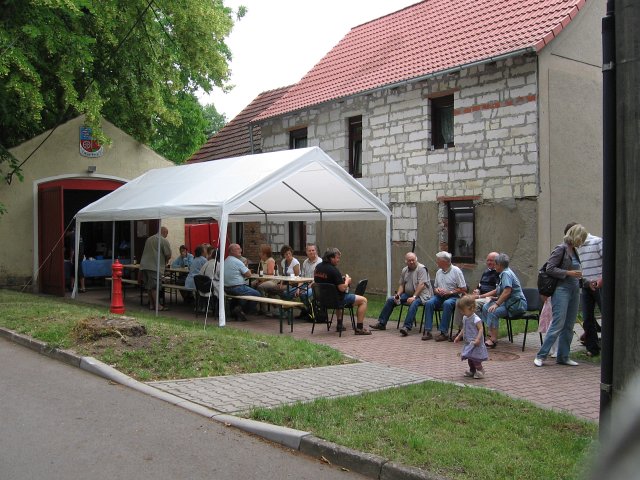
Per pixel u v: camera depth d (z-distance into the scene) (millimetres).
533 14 15156
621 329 3955
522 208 14023
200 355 8109
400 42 19188
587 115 14766
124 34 17000
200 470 4746
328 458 4992
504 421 5707
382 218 13977
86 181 18922
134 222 20797
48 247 17750
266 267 14031
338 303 10742
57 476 4559
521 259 14047
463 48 15852
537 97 13742
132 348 8320
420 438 5129
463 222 15594
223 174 13031
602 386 4180
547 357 9109
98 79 17391
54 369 7879
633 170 3883
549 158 13977
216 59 18969
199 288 12602
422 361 8797
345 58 21047
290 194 14047
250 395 6637
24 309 11703
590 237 9203
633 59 3863
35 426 5664
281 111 20625
